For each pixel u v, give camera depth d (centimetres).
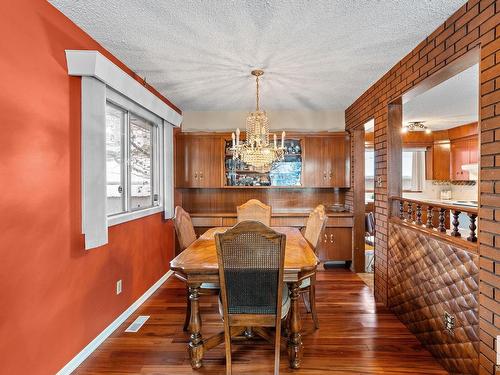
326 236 430
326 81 326
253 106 441
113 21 204
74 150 205
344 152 447
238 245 182
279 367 200
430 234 222
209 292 245
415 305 243
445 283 203
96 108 213
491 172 160
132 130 317
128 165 299
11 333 156
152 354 221
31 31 169
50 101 184
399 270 271
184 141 452
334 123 470
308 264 202
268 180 470
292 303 204
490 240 161
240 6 187
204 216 434
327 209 468
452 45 195
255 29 215
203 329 256
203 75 308
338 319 273
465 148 558
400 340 238
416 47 240
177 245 427
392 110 294
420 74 234
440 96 371
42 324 177
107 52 252
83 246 214
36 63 173
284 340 236
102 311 240
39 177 175
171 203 390
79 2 182
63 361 194
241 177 470
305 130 470
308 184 448
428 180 636
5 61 152
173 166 425
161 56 262
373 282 363
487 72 164
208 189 479
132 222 296
